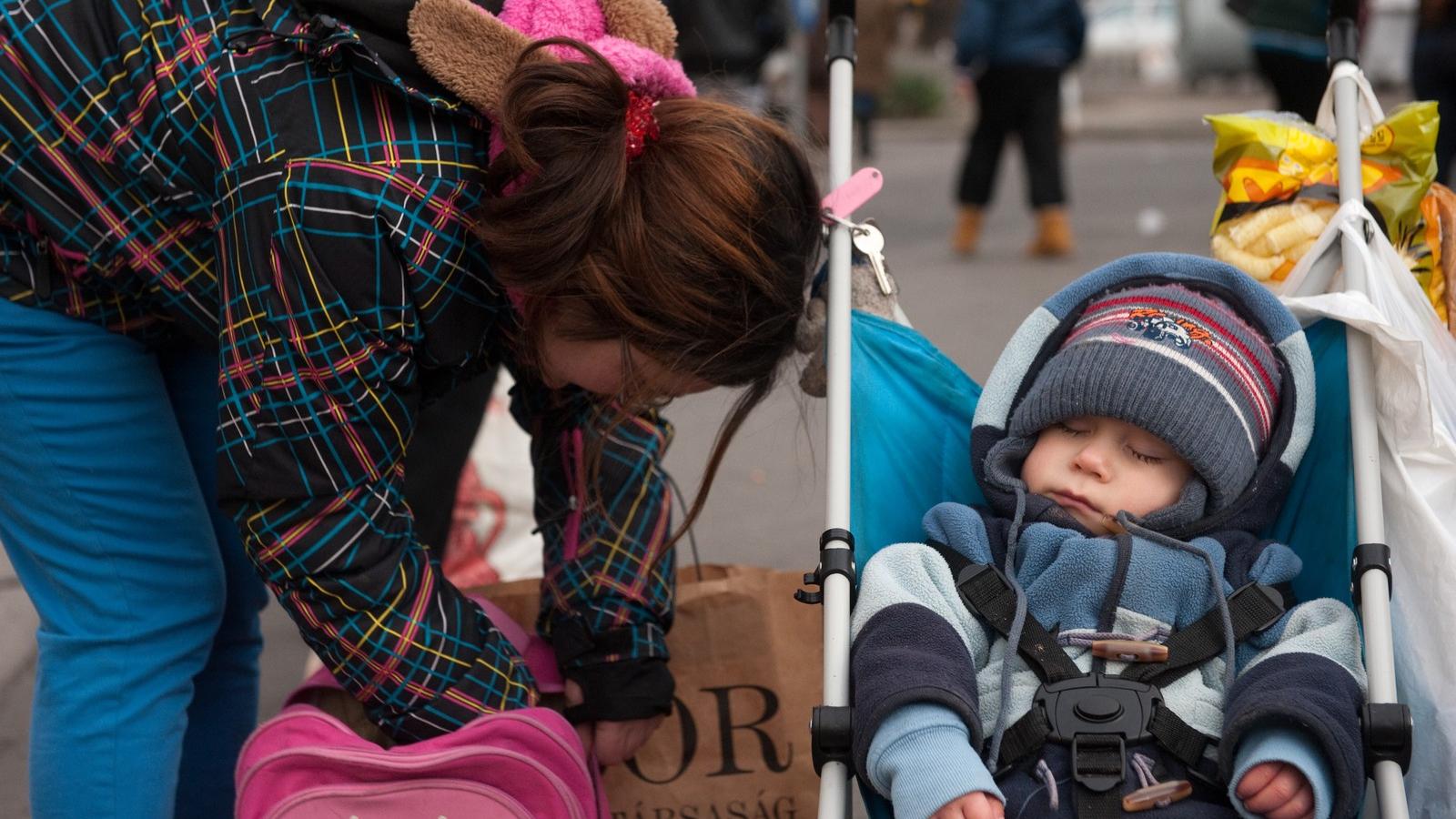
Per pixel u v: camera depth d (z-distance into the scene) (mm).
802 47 10320
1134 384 1988
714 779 2338
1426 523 1905
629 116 1699
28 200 1786
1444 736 1899
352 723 2074
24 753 2914
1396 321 2080
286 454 1719
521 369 2078
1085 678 1874
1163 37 20469
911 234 8852
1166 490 2037
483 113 1696
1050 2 7547
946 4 18828
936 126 15320
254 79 1677
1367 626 1771
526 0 1803
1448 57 6297
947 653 1844
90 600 2006
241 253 1680
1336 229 2123
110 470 1972
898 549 2023
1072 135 13961
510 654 1967
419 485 2561
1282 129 2400
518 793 1866
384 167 1646
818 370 2168
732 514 4238
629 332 1711
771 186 1735
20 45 1741
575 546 2156
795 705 2340
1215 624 1918
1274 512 2102
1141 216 9023
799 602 2354
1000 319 6238
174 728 2064
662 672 2139
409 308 1687
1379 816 1798
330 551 1753
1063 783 1837
